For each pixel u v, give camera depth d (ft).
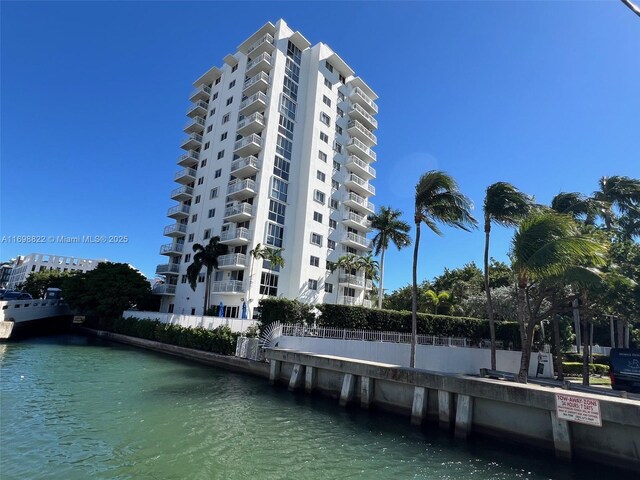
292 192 142.61
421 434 41.19
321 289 140.26
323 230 145.38
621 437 32.60
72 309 146.10
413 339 65.62
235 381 66.13
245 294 121.60
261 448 33.50
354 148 162.20
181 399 50.11
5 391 47.88
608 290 67.00
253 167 132.77
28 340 111.45
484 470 31.53
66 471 26.43
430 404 45.11
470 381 41.01
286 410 48.19
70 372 64.39
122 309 141.08
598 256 50.98
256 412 46.06
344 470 29.71
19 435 32.83
